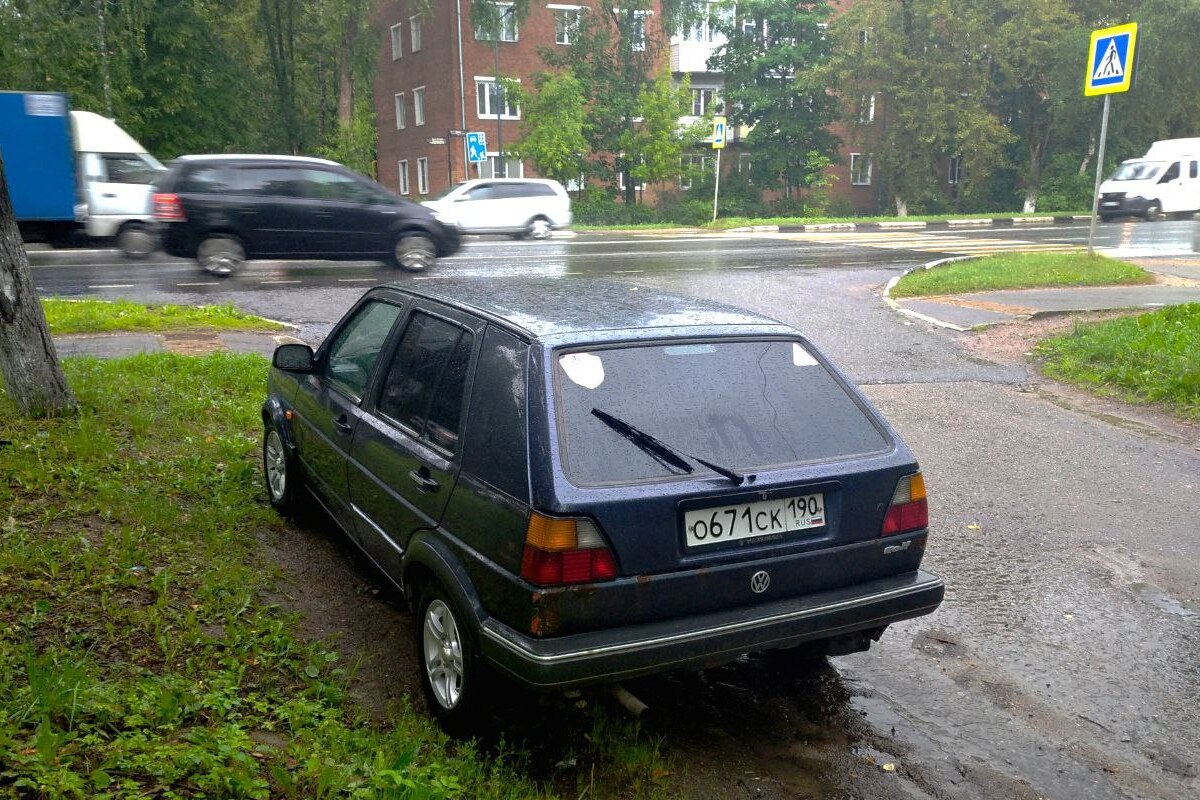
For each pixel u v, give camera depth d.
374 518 4.07
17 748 2.76
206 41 33.09
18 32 29.38
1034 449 7.46
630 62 41.97
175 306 12.20
